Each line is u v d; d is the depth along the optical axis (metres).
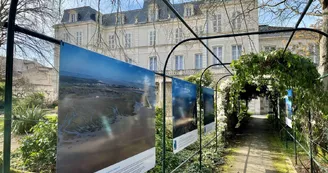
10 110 1.09
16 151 5.07
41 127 4.59
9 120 1.09
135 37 18.69
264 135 9.17
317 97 3.82
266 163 5.27
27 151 4.43
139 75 2.21
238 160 5.52
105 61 1.69
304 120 4.44
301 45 10.18
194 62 19.22
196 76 12.10
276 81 5.06
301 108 4.31
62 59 1.30
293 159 5.52
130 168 2.01
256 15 7.20
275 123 10.39
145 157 2.29
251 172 4.66
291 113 5.42
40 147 4.41
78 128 1.41
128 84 2.00
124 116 1.93
